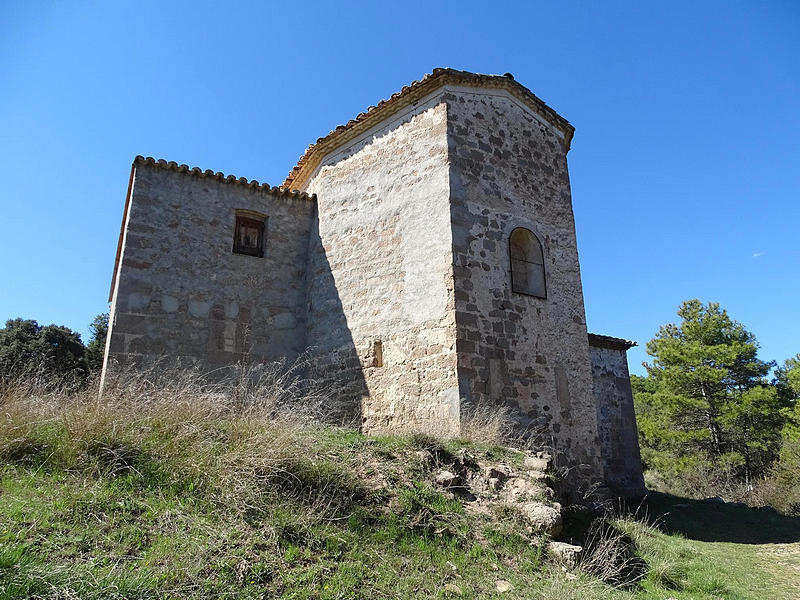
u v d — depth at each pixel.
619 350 15.62
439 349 9.68
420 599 4.29
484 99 11.65
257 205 12.43
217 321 11.21
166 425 5.85
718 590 6.03
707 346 26.34
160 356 10.41
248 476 5.19
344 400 10.78
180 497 4.86
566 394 10.77
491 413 9.16
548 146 12.62
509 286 10.59
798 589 6.36
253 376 11.18
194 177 11.76
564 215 12.32
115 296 10.41
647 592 5.62
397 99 11.52
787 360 30.25
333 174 12.70
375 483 5.87
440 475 6.35
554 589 4.80
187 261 11.21
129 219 10.81
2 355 18.22
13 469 5.00
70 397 6.47
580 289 11.95
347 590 4.14
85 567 3.66
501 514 5.97
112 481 4.91
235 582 3.91
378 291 10.96
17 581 3.31
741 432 24.88
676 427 26.48
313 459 5.84
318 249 12.39
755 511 12.36
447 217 10.28
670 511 11.95
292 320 12.10
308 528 4.79
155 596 3.54
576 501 9.02
